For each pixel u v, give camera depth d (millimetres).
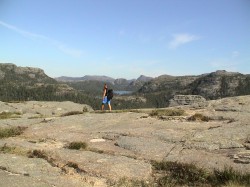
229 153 12781
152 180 10664
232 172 10336
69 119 21359
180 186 10242
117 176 10773
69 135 17203
